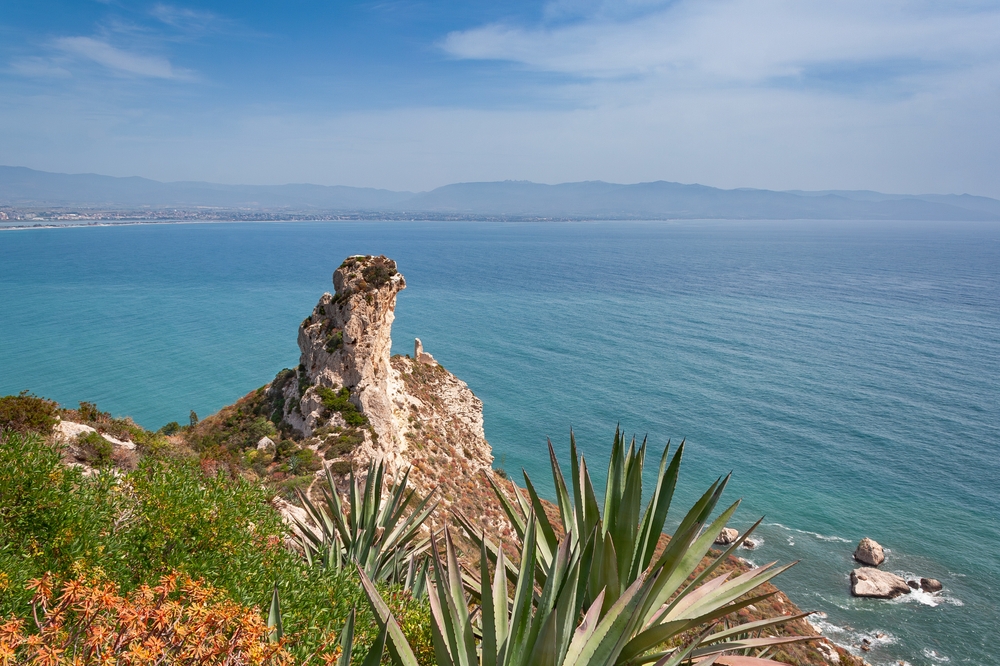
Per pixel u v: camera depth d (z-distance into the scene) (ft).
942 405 369.91
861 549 198.90
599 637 20.67
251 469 101.24
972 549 207.82
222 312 578.66
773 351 497.46
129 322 518.37
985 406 368.68
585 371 426.92
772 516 228.84
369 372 123.75
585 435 311.06
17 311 553.23
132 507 33.63
